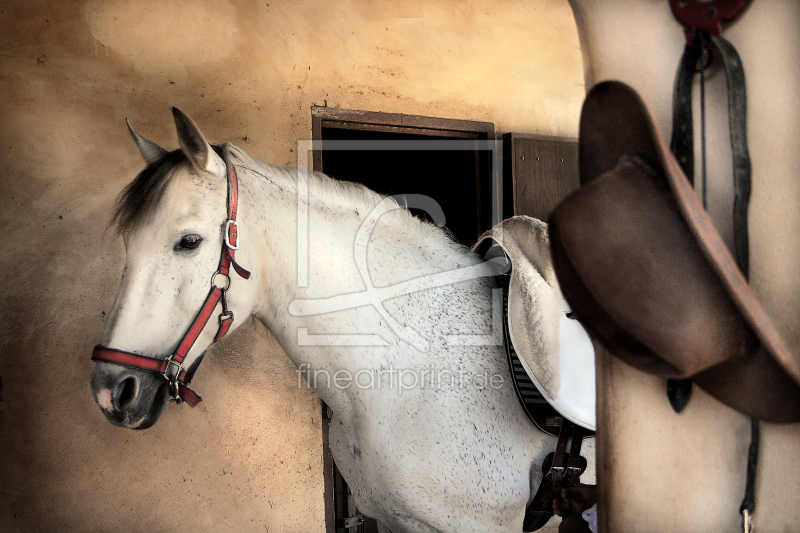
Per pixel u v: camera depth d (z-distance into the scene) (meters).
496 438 1.13
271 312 1.16
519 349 1.09
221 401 1.91
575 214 0.45
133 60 1.89
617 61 0.58
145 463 1.82
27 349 1.73
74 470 1.75
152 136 1.90
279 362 2.00
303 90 2.10
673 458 0.55
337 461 1.29
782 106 0.49
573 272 0.49
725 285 0.42
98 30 1.86
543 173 2.36
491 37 2.42
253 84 2.03
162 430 1.84
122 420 1.00
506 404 1.15
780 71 0.49
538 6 2.52
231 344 1.94
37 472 1.72
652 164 0.47
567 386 1.11
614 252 0.45
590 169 0.53
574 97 2.58
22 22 1.78
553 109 2.53
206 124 1.96
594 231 0.45
